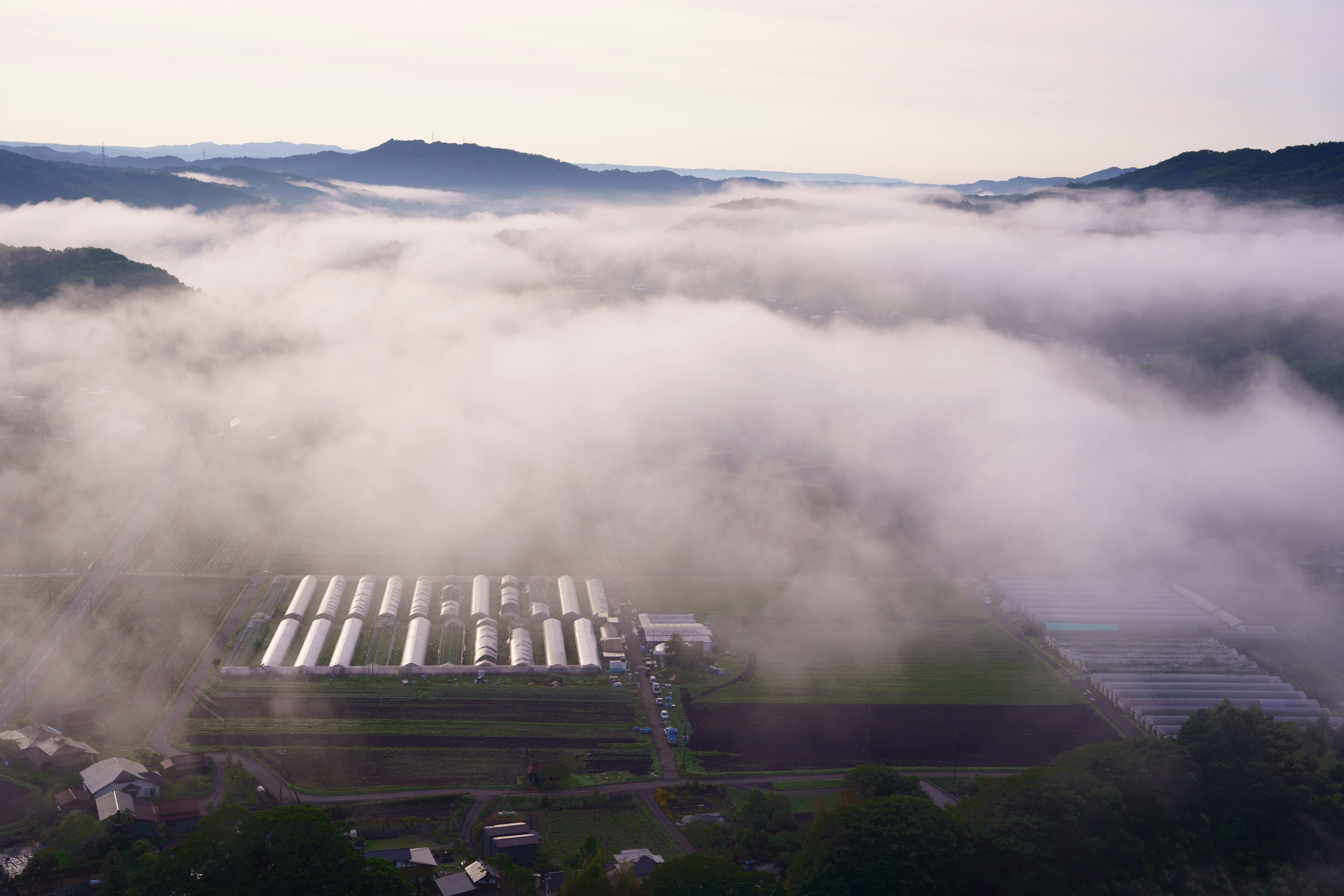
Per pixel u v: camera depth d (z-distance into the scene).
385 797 141.88
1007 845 116.56
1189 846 132.25
